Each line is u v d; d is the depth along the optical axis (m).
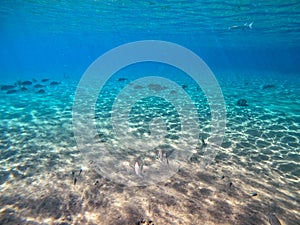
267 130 9.46
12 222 4.16
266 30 30.38
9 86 17.94
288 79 31.86
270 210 4.55
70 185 5.41
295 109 13.06
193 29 34.62
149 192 5.13
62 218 4.26
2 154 7.17
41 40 81.06
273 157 7.07
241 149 7.66
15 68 67.38
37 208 4.55
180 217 4.28
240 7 19.00
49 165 6.48
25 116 11.65
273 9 18.98
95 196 4.96
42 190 5.19
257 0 16.55
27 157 6.98
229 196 5.01
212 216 4.32
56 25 37.97
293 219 4.31
